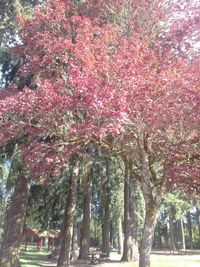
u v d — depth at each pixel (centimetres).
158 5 1130
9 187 1802
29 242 6819
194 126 845
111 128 741
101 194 3070
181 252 4656
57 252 2848
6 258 1603
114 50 989
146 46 930
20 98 864
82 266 2314
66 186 2127
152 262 2822
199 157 932
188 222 6188
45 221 2519
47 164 941
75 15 1133
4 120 927
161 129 873
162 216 5091
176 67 929
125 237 2731
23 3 1719
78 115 898
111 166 2716
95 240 6378
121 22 1152
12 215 1664
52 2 1184
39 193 2214
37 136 1005
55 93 852
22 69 1102
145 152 992
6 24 1584
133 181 2503
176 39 1084
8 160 1836
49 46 1016
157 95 811
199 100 796
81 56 883
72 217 1988
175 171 927
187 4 1131
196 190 1012
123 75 800
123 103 737
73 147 985
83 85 748
